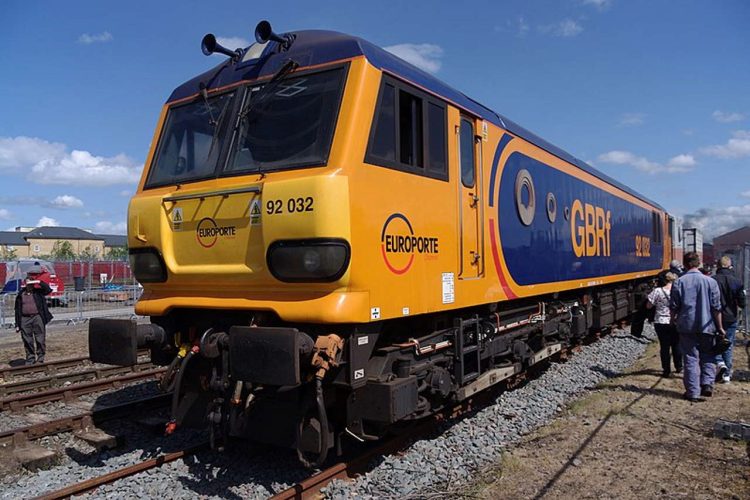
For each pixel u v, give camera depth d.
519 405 7.77
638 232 16.27
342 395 5.28
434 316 6.16
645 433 6.58
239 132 5.38
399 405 4.93
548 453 5.97
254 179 5.00
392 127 5.21
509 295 7.47
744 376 9.70
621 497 4.91
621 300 15.27
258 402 5.20
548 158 9.30
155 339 5.51
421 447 5.97
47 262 24.19
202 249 5.24
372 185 4.86
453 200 6.14
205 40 5.61
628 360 11.66
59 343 14.94
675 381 9.38
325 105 4.93
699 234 31.64
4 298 22.17
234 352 4.59
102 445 6.18
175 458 5.70
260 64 5.55
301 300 4.68
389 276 5.00
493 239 7.08
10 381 10.16
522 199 8.04
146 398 8.11
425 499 4.84
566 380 9.39
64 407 8.09
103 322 5.40
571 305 10.94
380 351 5.26
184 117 5.96
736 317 9.20
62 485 5.30
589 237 11.31
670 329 9.74
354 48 5.00
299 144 4.95
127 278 29.30
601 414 7.39
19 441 6.43
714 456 5.84
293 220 4.57
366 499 4.80
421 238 5.49
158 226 5.51
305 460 4.88
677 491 5.02
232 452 5.91
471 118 6.79
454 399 6.30
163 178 5.87
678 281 8.18
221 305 5.09
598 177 12.45
